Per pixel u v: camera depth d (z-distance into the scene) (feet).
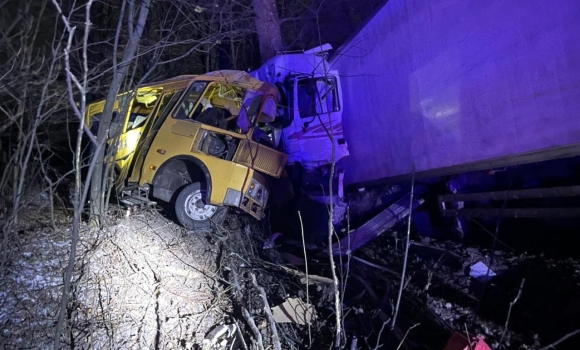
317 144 23.27
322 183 23.02
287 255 20.17
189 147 18.72
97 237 16.34
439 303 14.48
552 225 15.47
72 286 13.41
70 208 17.52
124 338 12.21
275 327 12.66
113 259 15.47
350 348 12.17
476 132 14.76
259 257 19.30
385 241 21.26
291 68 24.61
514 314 13.00
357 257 19.53
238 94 20.76
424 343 12.59
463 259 16.74
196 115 19.80
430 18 16.74
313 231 22.08
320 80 23.71
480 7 14.14
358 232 20.98
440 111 16.65
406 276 16.88
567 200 14.21
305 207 22.30
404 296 14.97
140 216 19.54
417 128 18.19
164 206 21.21
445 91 16.22
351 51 23.89
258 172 19.88
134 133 20.13
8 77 14.25
